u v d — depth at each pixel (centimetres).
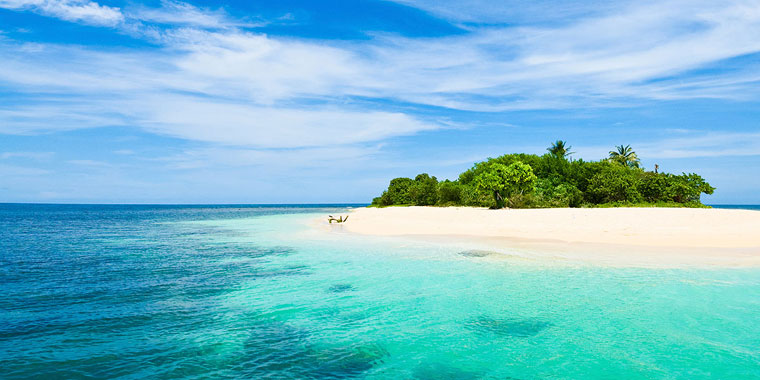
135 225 4556
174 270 1456
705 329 783
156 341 750
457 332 798
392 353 704
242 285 1198
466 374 623
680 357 667
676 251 1559
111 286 1198
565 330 797
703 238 1830
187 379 597
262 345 735
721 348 699
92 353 688
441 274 1294
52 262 1659
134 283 1238
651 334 766
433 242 2067
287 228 3606
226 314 917
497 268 1354
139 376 605
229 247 2158
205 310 948
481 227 2672
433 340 760
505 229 2481
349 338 771
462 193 6372
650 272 1237
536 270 1303
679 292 1021
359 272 1363
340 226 3491
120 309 954
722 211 2825
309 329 820
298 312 930
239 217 6725
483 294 1050
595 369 632
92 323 848
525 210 3769
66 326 827
